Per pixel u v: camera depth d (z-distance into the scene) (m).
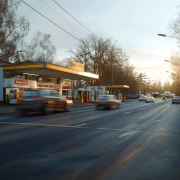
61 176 5.00
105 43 61.69
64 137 9.27
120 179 4.90
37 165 5.69
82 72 37.16
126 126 12.78
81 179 4.85
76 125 12.70
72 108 27.83
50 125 12.50
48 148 7.40
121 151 7.30
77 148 7.51
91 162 6.04
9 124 12.74
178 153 7.14
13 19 30.83
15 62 35.84
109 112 21.89
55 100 19.75
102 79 65.06
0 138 8.86
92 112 21.67
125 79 77.56
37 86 32.75
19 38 31.59
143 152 7.24
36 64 28.12
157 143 8.55
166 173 5.32
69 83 44.03
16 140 8.52
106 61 61.16
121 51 63.19
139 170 5.50
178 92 91.94
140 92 101.75
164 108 30.56
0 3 29.44
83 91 42.81
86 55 61.97
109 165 5.84
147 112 23.06
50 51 47.44
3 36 30.12
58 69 30.52
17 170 5.32
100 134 10.13
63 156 6.54
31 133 10.00
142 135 10.15
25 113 19.33
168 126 13.06
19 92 28.41
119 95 62.97
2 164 5.73
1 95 28.78
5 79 28.73
